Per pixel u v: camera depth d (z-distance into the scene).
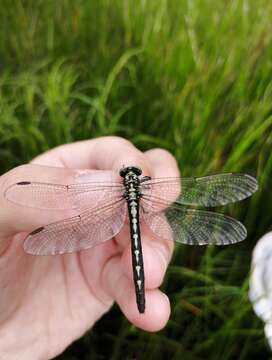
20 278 0.10
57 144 0.14
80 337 0.11
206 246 0.13
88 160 0.12
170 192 0.11
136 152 0.11
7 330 0.10
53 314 0.11
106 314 0.13
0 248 0.10
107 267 0.10
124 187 0.10
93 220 0.10
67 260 0.11
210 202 0.10
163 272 0.10
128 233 0.11
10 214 0.09
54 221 0.09
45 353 0.10
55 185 0.09
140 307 0.09
